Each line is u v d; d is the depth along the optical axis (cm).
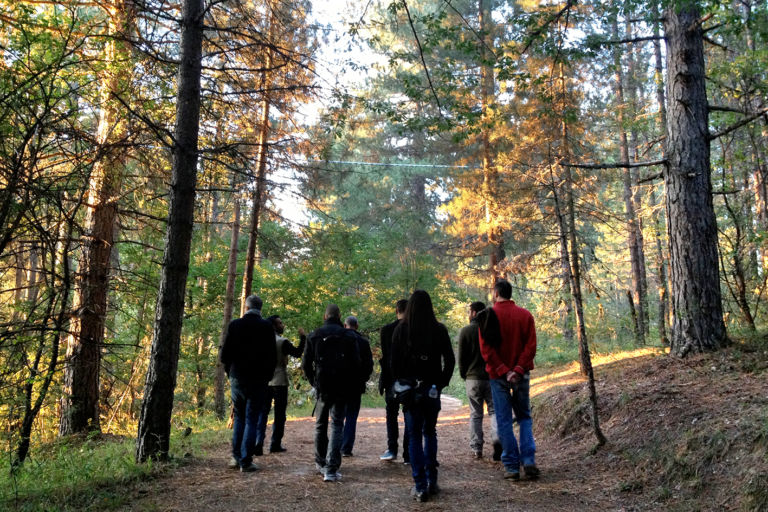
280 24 891
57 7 729
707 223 764
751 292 908
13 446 717
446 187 2736
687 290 754
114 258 1099
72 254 781
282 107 940
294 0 913
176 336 644
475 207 1950
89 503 471
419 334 510
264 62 814
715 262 757
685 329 750
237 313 1823
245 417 610
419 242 3134
